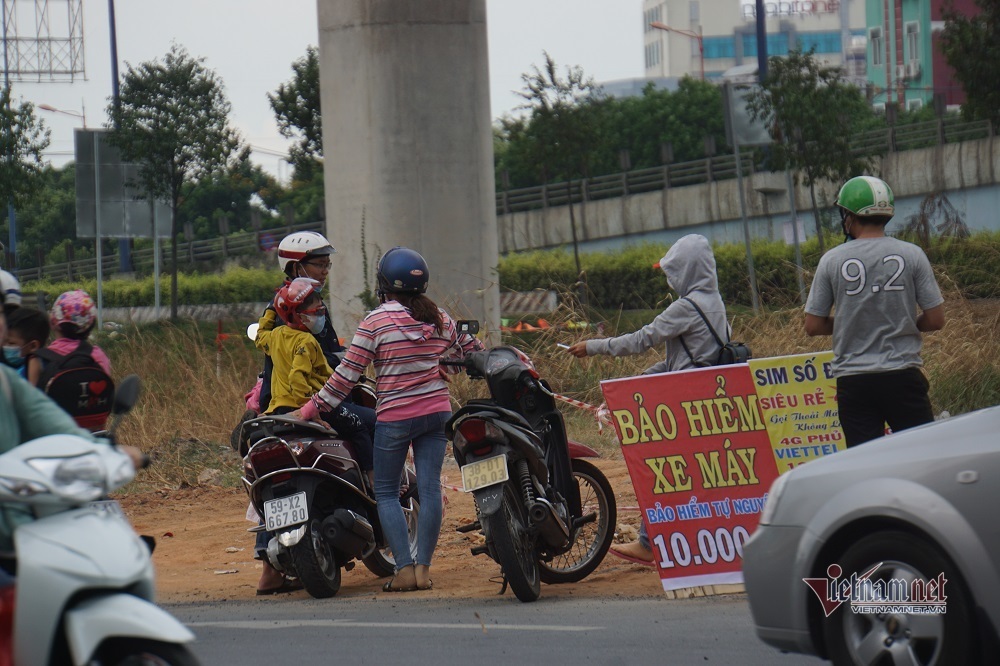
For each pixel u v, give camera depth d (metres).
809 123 47.78
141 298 82.38
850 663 8.58
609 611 12.49
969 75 43.12
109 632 7.32
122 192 41.28
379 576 15.77
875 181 12.37
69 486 7.63
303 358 14.26
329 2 33.44
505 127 63.91
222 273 90.12
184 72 53.56
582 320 28.62
